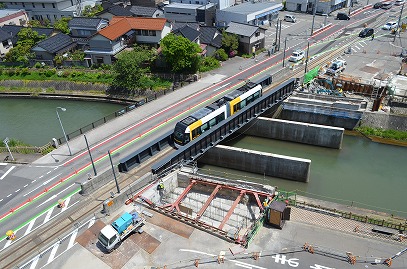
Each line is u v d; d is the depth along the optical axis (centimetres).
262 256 3009
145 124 5316
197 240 3234
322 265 2895
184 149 4381
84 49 8019
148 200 3706
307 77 6331
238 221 3794
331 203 3888
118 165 4206
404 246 3056
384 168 4850
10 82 7606
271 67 7200
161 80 7075
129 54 6925
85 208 3734
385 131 5412
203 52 7544
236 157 4928
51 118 6494
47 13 10569
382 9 11112
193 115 4778
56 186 4147
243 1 11450
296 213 3522
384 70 6762
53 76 7588
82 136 5144
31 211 3778
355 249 3038
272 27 9944
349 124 5609
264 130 5647
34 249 3297
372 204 4156
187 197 4200
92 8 10944
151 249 3167
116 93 7025
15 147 4972
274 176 4812
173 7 9662
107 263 3058
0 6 10719
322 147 5391
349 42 8394
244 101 5375
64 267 3048
